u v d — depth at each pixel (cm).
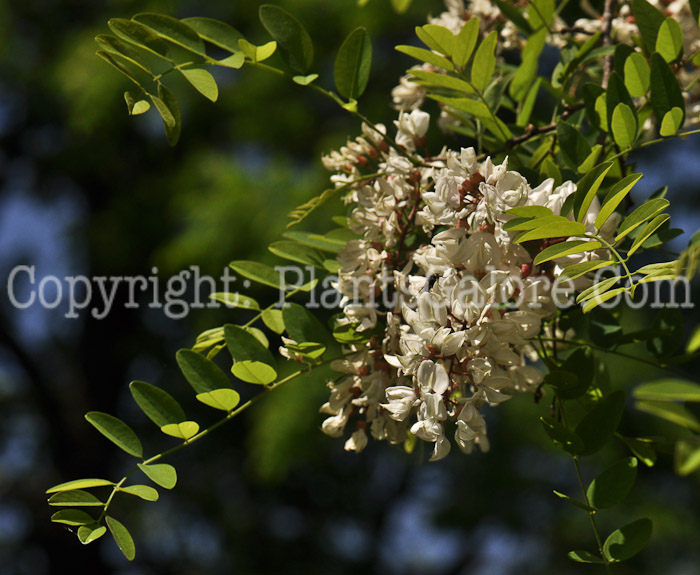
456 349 162
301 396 636
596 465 705
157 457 171
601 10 257
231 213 670
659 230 177
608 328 198
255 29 777
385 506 923
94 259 815
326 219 650
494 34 189
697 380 194
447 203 167
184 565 948
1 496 979
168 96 172
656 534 740
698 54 198
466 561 963
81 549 970
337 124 751
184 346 893
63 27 888
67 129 878
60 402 991
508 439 763
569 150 191
